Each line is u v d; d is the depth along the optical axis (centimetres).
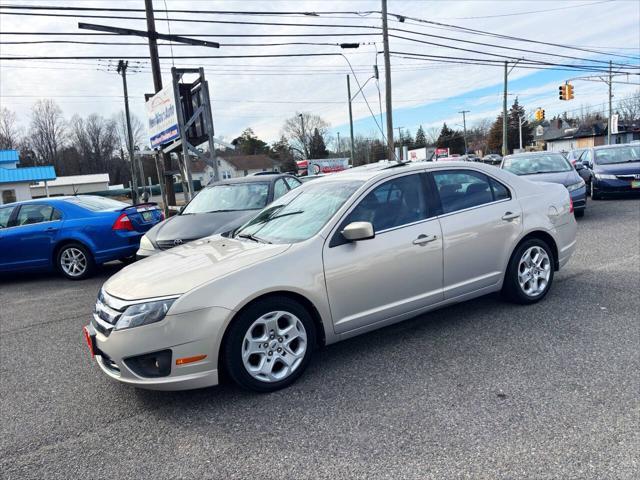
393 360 377
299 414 308
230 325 323
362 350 402
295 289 340
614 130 5009
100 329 333
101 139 9200
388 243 381
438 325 446
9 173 3584
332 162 5744
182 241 644
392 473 243
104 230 806
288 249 352
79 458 279
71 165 8988
